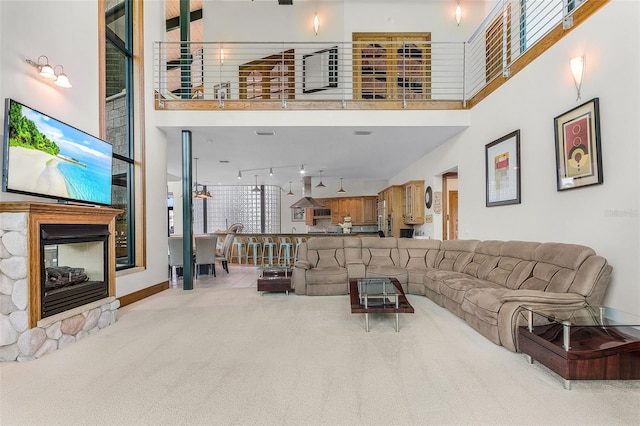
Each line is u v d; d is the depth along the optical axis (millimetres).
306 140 6027
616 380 2193
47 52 3217
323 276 5059
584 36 3051
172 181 11844
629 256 2613
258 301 4699
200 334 3271
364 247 5801
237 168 8859
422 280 5043
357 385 2215
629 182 2607
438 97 6688
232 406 1978
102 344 3012
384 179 11078
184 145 5480
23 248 2648
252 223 12711
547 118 3562
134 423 1824
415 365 2518
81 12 3701
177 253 6727
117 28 4766
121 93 4879
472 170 5180
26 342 2631
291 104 5176
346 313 4027
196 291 5441
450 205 7863
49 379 2332
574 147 3139
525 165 3936
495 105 4551
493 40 5699
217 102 5211
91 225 3426
